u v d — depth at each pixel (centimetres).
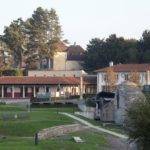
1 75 16125
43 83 14150
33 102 11562
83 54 19300
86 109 9800
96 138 6391
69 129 6925
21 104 11162
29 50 17688
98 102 8938
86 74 16138
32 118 7906
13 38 17512
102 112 8581
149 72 14850
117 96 8400
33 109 10288
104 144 6034
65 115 8875
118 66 15412
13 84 14150
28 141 5469
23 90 14212
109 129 7431
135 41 18050
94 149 5609
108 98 9019
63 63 18400
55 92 14212
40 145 5200
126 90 8138
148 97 4966
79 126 7256
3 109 9688
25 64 17925
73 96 13750
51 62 18025
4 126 6819
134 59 17412
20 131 6662
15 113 7956
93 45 18638
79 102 11206
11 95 14188
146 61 17225
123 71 15050
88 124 7919
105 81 15012
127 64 15838
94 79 15588
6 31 17538
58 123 7200
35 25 17788
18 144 5144
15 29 17638
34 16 17900
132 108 4928
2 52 17088
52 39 17888
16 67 17538
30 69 17162
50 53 17850
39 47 17750
